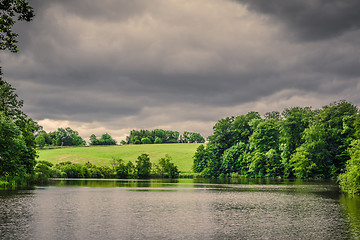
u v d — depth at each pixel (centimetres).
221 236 2188
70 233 2258
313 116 10650
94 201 4144
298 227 2461
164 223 2633
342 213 3103
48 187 6800
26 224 2567
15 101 7350
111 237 2156
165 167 13425
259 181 9288
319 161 9200
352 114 9162
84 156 16762
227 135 13725
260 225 2550
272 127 11212
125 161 16250
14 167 6525
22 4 2112
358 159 4494
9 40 2164
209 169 12862
